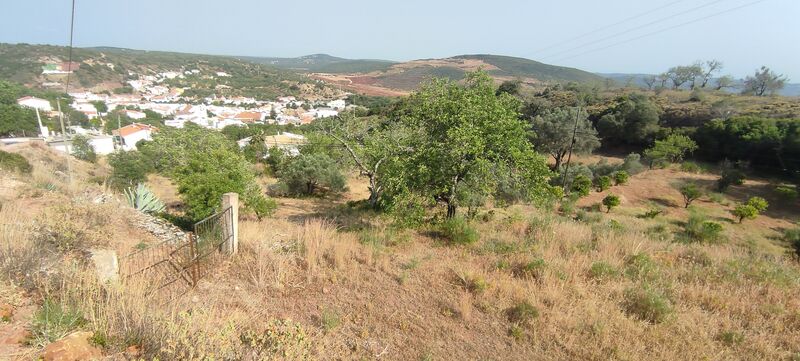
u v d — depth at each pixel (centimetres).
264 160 3059
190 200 935
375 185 1461
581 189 2036
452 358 368
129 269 452
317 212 1393
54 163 2075
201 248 530
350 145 1748
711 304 470
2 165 1178
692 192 1881
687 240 973
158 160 2558
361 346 377
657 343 388
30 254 356
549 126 2989
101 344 270
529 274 538
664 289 509
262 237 633
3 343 250
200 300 423
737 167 2531
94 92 8888
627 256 636
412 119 975
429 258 618
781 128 2408
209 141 2259
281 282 500
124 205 821
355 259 592
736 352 384
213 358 245
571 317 426
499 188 1033
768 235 1501
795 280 551
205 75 14362
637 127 3356
